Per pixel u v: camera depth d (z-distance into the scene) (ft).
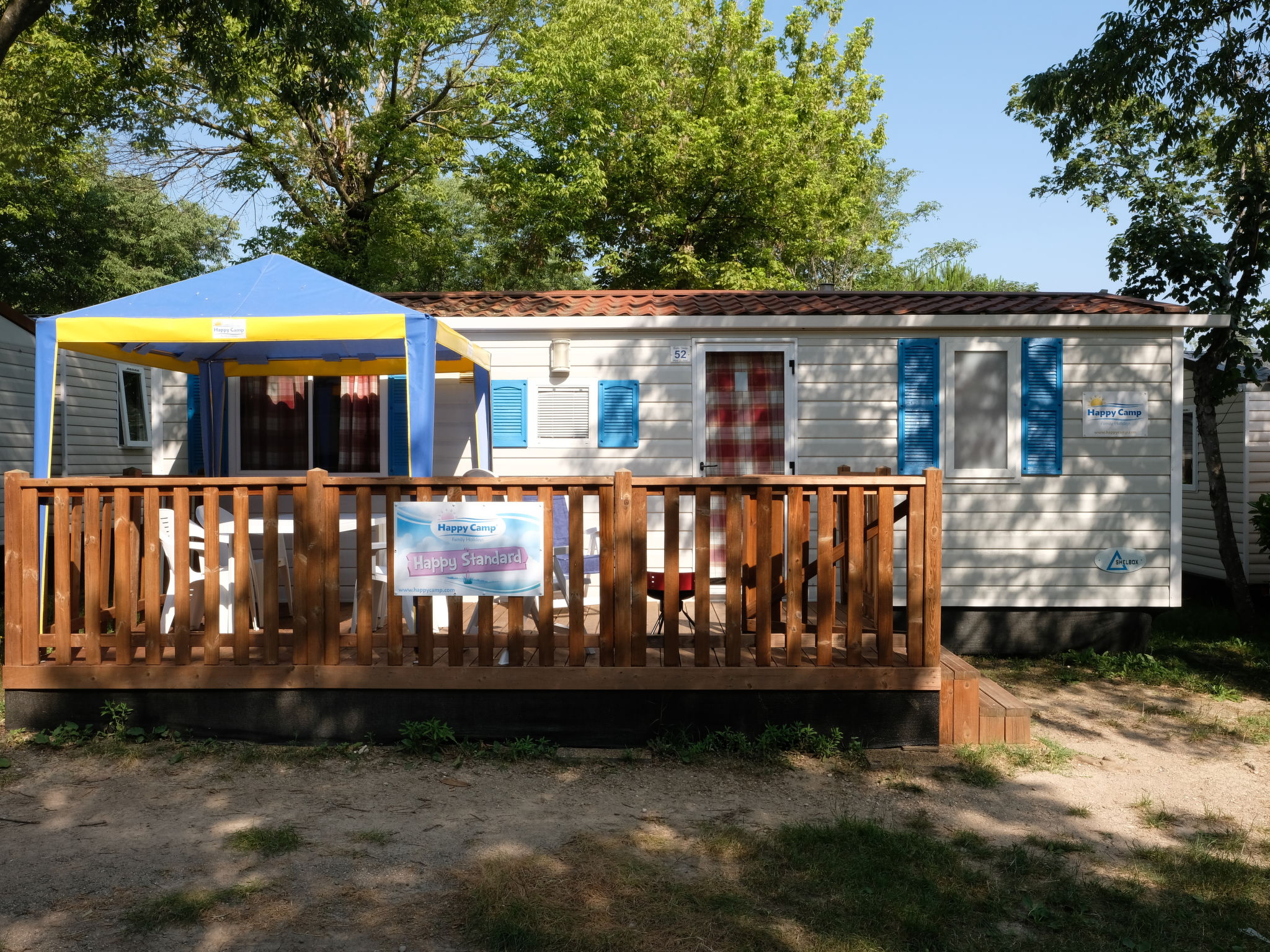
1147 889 13.01
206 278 20.68
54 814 14.85
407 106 72.02
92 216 87.97
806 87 81.51
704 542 18.11
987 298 30.91
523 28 73.61
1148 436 28.48
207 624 18.10
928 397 28.48
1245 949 11.48
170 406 28.89
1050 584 28.45
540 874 12.79
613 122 77.00
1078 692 24.68
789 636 18.19
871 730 18.39
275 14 36.24
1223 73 30.07
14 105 59.31
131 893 12.12
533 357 28.45
